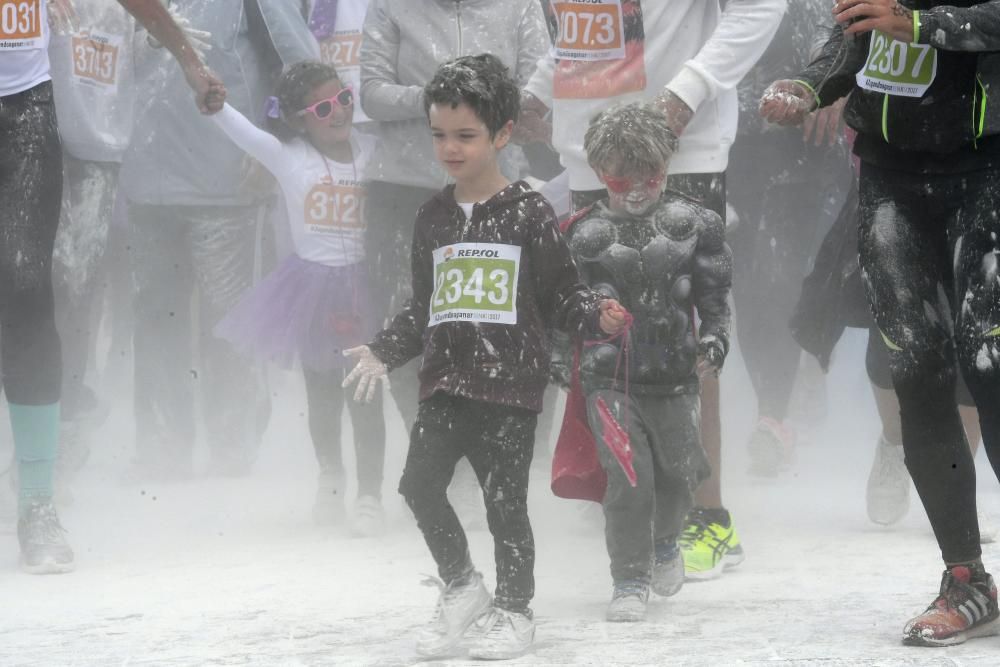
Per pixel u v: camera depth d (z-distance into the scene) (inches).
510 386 446.0
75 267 776.9
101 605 525.0
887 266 441.1
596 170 509.4
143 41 834.8
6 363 603.8
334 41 848.9
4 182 605.0
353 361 697.6
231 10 827.4
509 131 461.4
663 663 409.7
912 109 429.4
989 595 441.1
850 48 452.4
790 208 816.9
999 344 424.2
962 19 407.5
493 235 454.0
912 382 438.6
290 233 738.8
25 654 446.0
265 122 837.2
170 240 847.1
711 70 572.4
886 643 430.0
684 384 501.7
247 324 717.3
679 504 506.6
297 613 498.9
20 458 606.2
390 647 445.7
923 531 642.2
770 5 581.3
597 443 491.5
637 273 498.6
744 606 494.0
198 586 556.7
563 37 603.8
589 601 516.7
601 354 491.5
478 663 422.9
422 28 700.0
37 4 604.4
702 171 588.1
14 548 655.1
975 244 428.1
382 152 707.4
